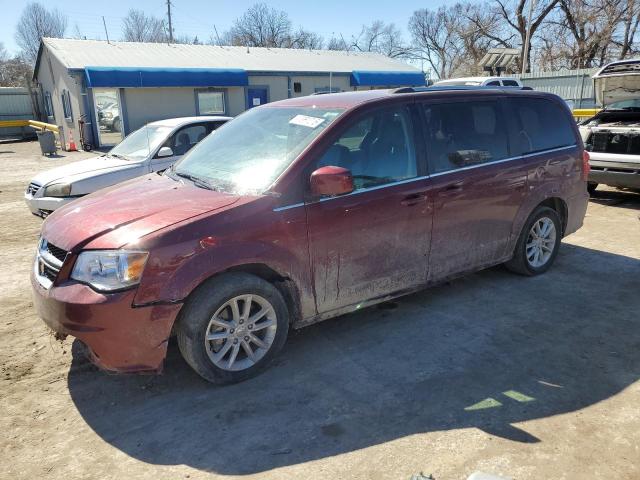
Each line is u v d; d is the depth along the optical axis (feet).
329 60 91.91
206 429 9.58
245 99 77.92
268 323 11.18
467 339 12.82
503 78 50.80
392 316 14.23
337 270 11.91
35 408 10.34
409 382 10.96
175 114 72.33
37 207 23.59
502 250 15.57
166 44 83.35
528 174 15.48
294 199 11.11
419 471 8.36
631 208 26.94
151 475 8.48
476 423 9.53
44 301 10.06
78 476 8.50
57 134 80.38
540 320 13.79
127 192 12.16
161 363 10.05
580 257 18.93
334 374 11.34
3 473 8.58
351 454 8.80
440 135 13.74
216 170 12.58
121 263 9.54
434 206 13.26
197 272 9.93
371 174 12.33
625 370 11.26
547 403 10.10
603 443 8.92
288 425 9.62
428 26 173.17
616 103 29.66
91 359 10.32
